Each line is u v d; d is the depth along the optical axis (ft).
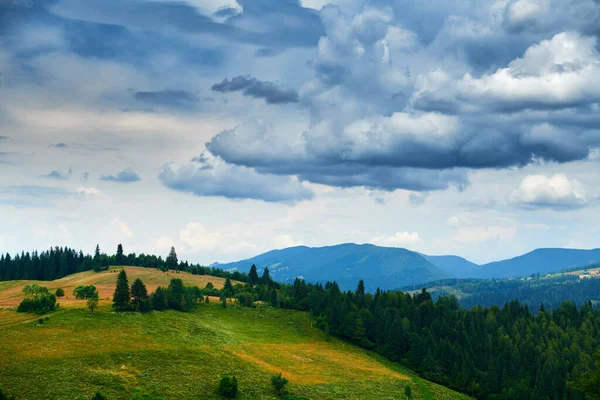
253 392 393.50
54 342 412.57
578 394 523.29
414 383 510.17
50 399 320.91
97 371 371.97
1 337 409.08
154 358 417.08
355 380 477.77
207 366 426.92
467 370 561.02
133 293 557.33
